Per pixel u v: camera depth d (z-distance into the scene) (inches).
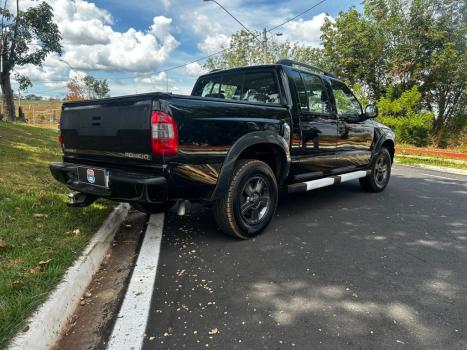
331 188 264.7
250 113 141.3
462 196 244.8
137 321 88.6
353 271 119.3
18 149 311.0
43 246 118.0
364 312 94.1
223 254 132.3
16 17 922.7
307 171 179.8
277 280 112.0
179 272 116.6
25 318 78.4
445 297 102.8
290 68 168.9
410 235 157.2
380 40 889.5
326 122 186.4
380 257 131.6
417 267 123.3
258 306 96.4
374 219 181.3
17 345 70.1
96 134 131.6
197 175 122.1
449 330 86.6
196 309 94.7
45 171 236.5
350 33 925.2
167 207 134.0
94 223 145.9
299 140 167.9
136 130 116.0
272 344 80.4
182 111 116.4
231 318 90.6
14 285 91.0
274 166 164.9
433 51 850.1
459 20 824.3
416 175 363.3
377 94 953.5
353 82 969.5
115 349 78.2
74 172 139.8
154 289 105.0
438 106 919.0
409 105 813.2
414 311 95.0
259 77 173.3
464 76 819.4
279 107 156.7
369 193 247.8
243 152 148.2
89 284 108.2
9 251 112.5
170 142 112.8
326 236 154.1
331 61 989.8
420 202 222.4
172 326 86.8
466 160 530.6
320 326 87.5
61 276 98.3
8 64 948.6
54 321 82.7
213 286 107.5
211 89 200.8
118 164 126.7
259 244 143.2
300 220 177.6
